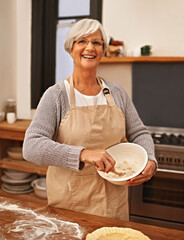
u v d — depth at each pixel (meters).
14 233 0.93
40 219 1.03
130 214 2.22
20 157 2.75
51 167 1.37
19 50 2.98
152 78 2.65
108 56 2.60
